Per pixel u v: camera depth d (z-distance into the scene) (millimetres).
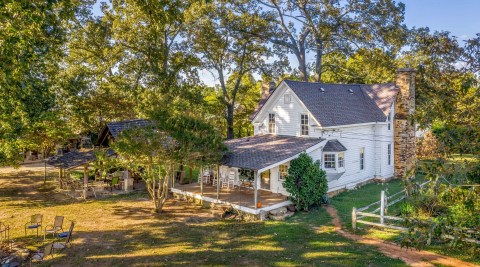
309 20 37500
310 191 20250
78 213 20422
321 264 12836
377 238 15484
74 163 24750
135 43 32531
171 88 32531
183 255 14070
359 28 36312
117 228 17688
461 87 6340
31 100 18438
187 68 35656
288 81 25984
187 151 18906
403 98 28703
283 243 15258
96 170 28406
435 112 6652
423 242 7199
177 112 20578
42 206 22078
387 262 12805
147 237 16344
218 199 21125
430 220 7266
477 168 6383
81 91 31156
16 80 13781
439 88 7023
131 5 28344
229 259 13578
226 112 42594
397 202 20672
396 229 15773
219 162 21156
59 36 21062
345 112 26359
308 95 25906
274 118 27250
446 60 7117
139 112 29188
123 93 32562
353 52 38906
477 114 6332
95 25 32250
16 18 12117
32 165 39750
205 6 32938
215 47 37406
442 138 6551
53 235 16234
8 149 20078
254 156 21266
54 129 25016
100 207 21734
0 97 15859
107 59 33938
